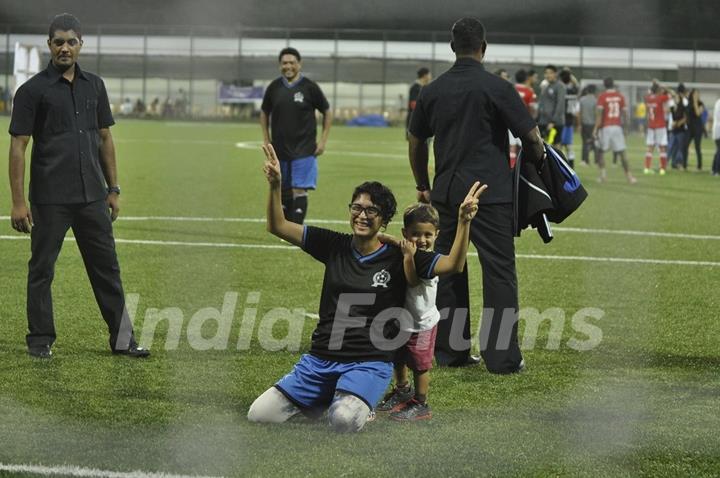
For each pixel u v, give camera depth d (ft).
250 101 195.42
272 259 44.88
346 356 22.79
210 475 19.54
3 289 37.65
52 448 20.86
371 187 23.20
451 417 23.73
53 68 28.40
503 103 28.17
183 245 48.55
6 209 62.64
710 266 45.52
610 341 31.68
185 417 23.22
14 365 27.40
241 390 25.64
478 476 19.90
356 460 20.63
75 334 31.09
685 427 23.07
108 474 19.40
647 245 51.24
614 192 77.61
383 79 164.76
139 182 79.66
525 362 29.19
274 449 21.15
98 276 28.73
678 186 83.92
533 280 41.34
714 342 31.60
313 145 51.34
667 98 96.02
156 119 196.54
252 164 99.86
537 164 28.76
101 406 23.91
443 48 145.59
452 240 28.96
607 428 22.98
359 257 23.30
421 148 29.99
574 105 94.22
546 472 20.18
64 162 28.25
